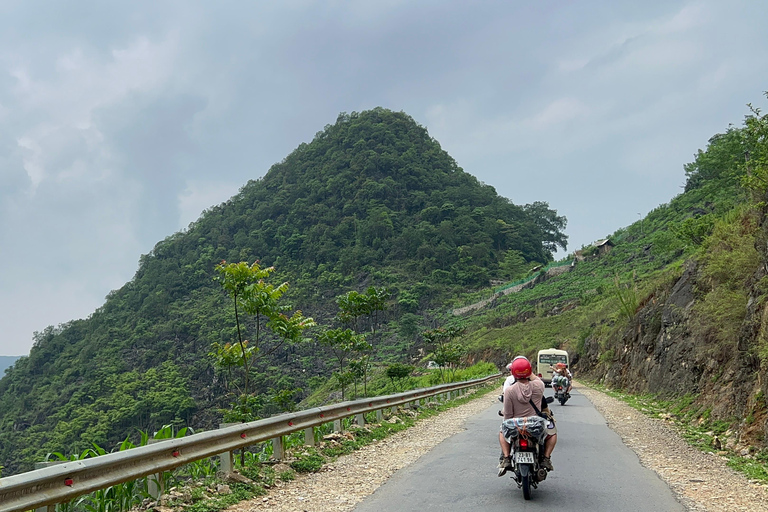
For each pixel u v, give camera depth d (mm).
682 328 22750
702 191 81375
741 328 13484
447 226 183000
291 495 7387
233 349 12641
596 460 9617
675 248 69500
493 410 19781
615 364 35938
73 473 5027
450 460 9664
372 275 168375
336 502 6941
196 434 6988
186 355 141625
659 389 23984
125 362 147625
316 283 172625
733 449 10977
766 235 13391
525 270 163000
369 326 139500
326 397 77000
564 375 22281
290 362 127125
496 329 87812
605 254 105812
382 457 10266
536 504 6633
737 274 15578
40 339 185000
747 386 12555
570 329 61156
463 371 51250
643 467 9047
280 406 14641
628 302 36156
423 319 135875
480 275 161000
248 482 7691
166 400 113688
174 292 184250
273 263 192875
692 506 6625
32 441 109000
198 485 7305
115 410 113750
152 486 6602
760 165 16453
